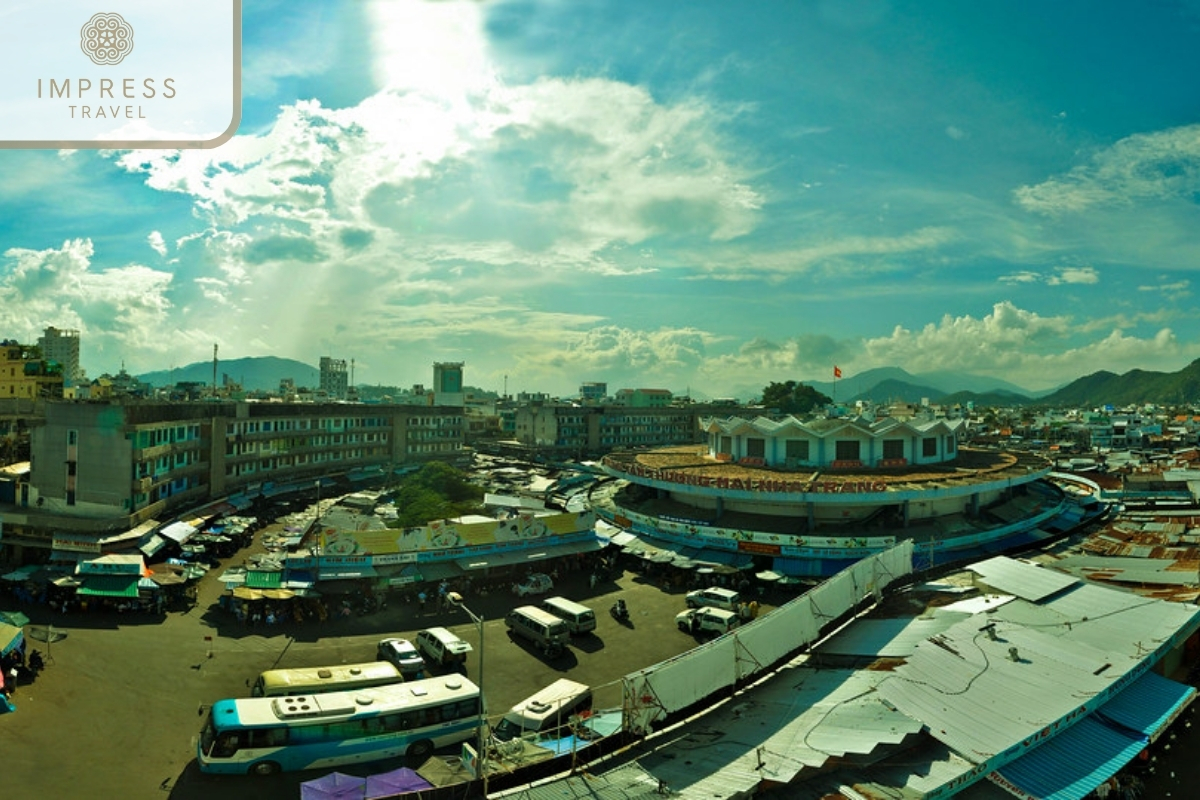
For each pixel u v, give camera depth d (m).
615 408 179.38
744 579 65.69
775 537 67.44
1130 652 35.53
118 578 54.41
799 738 27.69
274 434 105.38
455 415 147.50
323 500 103.69
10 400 91.19
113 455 67.00
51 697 39.41
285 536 79.75
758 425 89.00
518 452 171.12
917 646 34.88
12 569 62.59
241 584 55.12
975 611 39.97
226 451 94.25
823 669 34.69
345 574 57.94
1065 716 29.42
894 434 86.88
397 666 44.31
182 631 50.75
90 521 64.94
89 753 34.22
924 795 24.69
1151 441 186.62
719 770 25.94
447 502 91.44
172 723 37.75
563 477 126.19
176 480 81.00
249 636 50.50
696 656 31.28
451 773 30.17
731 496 73.50
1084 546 63.28
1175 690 34.50
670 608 59.91
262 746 32.97
